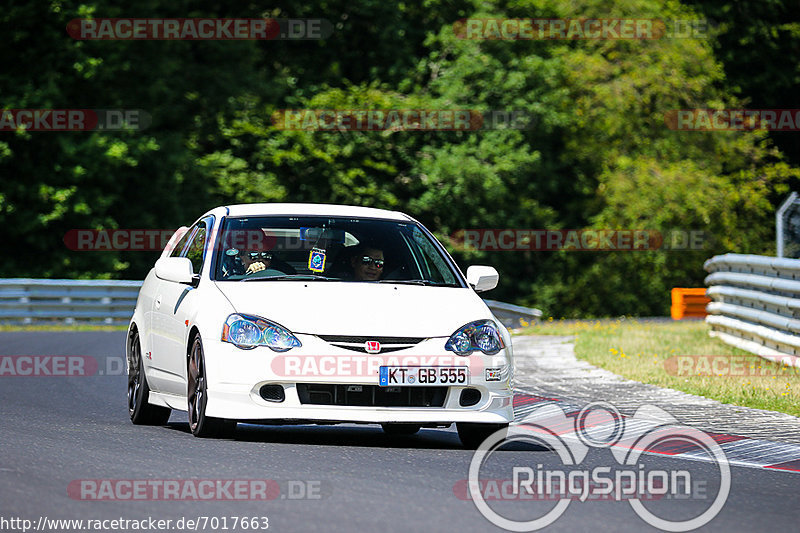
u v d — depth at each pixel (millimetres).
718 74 154250
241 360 30172
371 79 146625
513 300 149625
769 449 31953
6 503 21719
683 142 150750
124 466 26000
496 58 141125
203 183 128000
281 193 129375
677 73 148875
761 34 173625
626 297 149125
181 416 40219
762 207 152125
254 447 29641
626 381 47500
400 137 138875
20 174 114312
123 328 92875
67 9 113250
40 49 113938
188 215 126500
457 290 33562
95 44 116000
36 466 25703
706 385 44562
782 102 180125
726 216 146000
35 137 113375
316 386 30078
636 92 147250
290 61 147375
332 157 132875
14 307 91375
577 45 151000
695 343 62938
